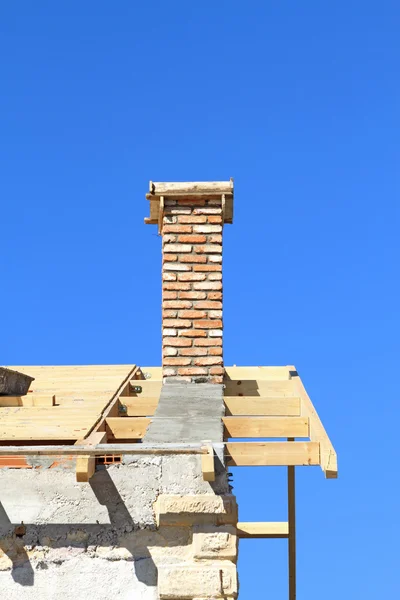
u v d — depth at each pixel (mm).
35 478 6473
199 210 10039
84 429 7395
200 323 9727
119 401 9070
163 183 9992
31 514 6414
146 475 6449
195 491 6402
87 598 6262
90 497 6434
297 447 6652
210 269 9875
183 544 6340
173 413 8016
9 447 6445
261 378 10742
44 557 6348
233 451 6621
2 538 6383
